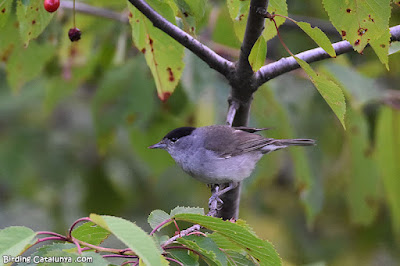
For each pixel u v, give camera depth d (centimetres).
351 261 1403
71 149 1441
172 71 813
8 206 1410
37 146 1421
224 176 1015
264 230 1412
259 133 1134
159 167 1281
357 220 1220
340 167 1271
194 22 681
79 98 1536
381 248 1425
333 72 1069
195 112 1187
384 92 1102
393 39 770
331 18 608
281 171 1473
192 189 1466
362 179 1193
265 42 658
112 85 1151
